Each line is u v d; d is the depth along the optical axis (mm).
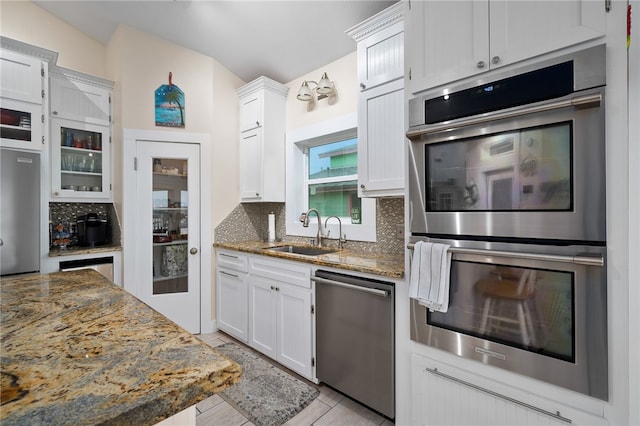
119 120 2838
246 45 2900
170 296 2951
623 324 1022
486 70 1295
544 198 1160
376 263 1928
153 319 906
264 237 3557
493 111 1269
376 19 1985
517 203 1222
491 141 1289
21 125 2303
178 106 2990
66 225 2998
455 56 1393
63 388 544
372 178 2041
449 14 1421
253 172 3135
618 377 1029
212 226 3121
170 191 3002
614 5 1032
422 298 1422
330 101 2773
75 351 691
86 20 2832
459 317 1378
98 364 631
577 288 1092
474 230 1333
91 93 2891
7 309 988
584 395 1090
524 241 1217
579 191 1085
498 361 1266
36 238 2262
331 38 2547
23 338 763
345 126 2648
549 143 1146
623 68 1015
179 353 684
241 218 3346
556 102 1099
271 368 2350
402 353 1620
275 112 3102
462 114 1357
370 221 2480
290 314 2271
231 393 2020
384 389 1692
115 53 2904
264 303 2510
